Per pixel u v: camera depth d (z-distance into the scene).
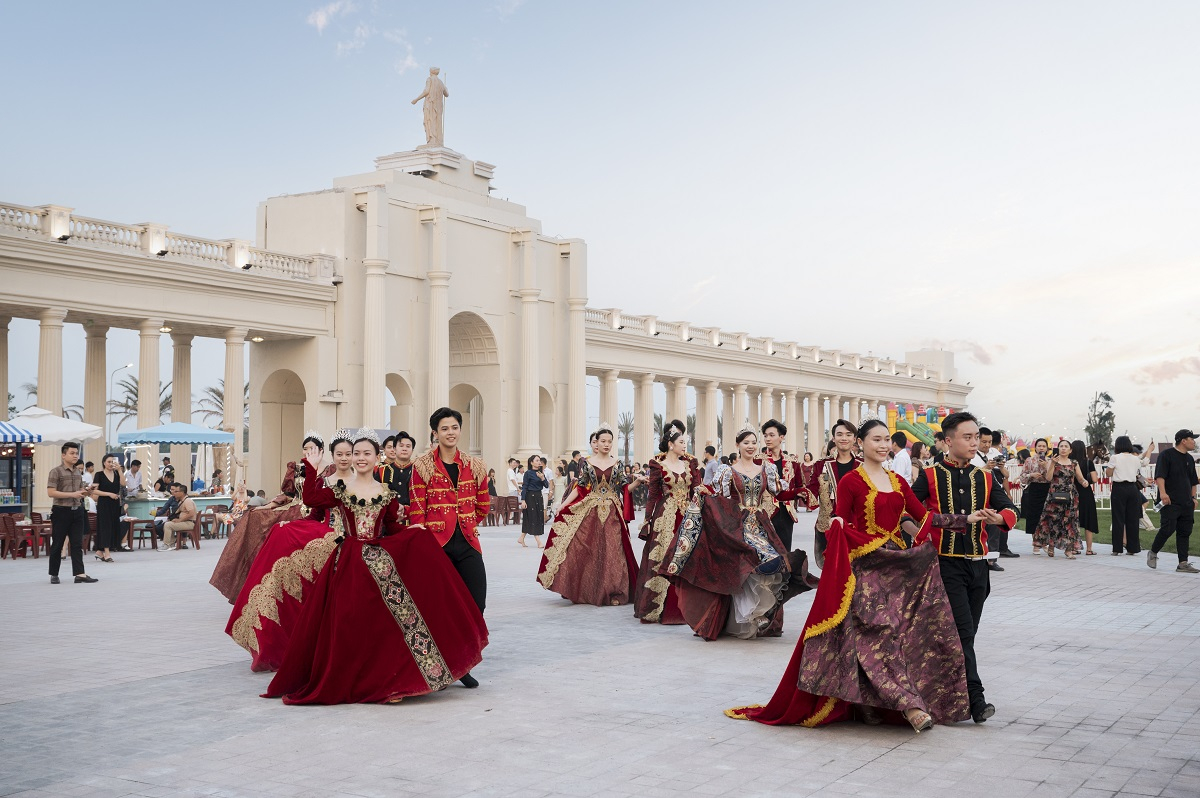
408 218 37.84
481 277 40.66
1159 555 20.88
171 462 33.62
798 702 7.16
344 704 8.05
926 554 7.19
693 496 11.80
